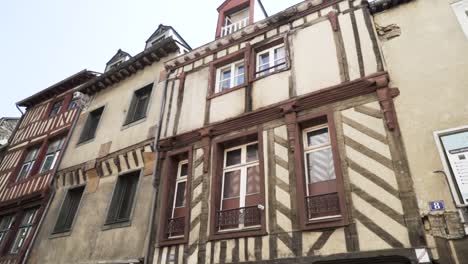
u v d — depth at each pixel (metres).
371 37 6.61
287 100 6.83
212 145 7.49
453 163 4.87
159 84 10.42
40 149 13.14
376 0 7.17
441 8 6.56
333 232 5.16
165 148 8.38
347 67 6.58
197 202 6.93
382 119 5.68
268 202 6.03
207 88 8.67
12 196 12.12
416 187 4.92
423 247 4.41
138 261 7.15
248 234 5.90
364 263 4.83
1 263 10.15
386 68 6.31
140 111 10.65
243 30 8.76
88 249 8.38
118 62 14.38
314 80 6.86
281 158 6.34
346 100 6.22
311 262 5.09
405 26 6.72
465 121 5.10
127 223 8.05
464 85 5.43
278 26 8.30
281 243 5.53
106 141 10.45
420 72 5.95
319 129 6.53
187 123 8.41
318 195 5.65
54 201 10.49
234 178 7.06
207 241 6.31
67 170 10.77
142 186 8.44
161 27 13.16
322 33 7.37
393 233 4.74
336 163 5.67
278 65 7.70
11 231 10.93
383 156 5.36
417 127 5.39
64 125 12.95
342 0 7.48
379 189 5.14
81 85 14.05
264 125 6.95
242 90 7.87
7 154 14.62
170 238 7.01
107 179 9.52
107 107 11.70
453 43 5.99
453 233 4.42
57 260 8.80
